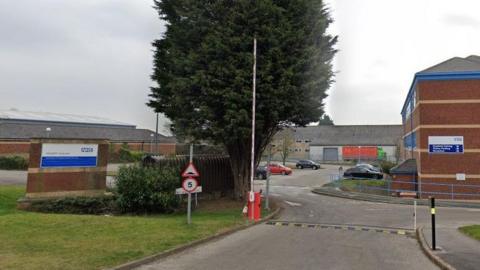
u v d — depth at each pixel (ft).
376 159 301.84
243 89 66.49
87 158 72.59
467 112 99.55
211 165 85.87
